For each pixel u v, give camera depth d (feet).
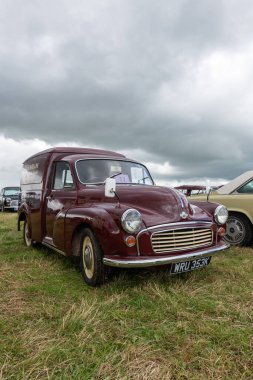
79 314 10.42
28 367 7.89
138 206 13.29
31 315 10.70
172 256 12.36
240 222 20.52
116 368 7.85
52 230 17.42
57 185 17.78
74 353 8.46
